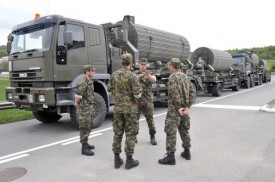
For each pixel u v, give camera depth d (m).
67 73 6.84
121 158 4.71
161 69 10.52
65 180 3.84
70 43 6.44
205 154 4.84
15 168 4.37
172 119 4.32
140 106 5.46
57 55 6.62
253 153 4.87
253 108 10.41
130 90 4.18
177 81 4.27
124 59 4.22
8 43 7.54
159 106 11.54
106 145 5.59
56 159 4.77
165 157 4.40
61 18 6.72
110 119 8.63
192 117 8.62
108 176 3.95
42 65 6.50
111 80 4.32
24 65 6.93
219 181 3.70
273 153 4.87
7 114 9.46
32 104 6.78
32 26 6.97
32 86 6.86
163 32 10.77
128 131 4.22
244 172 4.00
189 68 12.64
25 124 8.19
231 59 18.83
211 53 15.69
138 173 4.04
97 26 7.79
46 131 7.12
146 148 5.30
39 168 4.34
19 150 5.39
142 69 5.49
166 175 3.94
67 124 8.07
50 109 6.78
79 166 4.39
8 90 7.40
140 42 9.16
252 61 23.06
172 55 11.18
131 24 9.20
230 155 4.78
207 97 15.28
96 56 7.70
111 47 8.41
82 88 4.87
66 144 5.75
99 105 7.32
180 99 4.25
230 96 15.56
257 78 24.56
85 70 5.02
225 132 6.48
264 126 7.10
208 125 7.33
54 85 6.66
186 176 3.89
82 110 4.95
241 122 7.66
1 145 5.79
